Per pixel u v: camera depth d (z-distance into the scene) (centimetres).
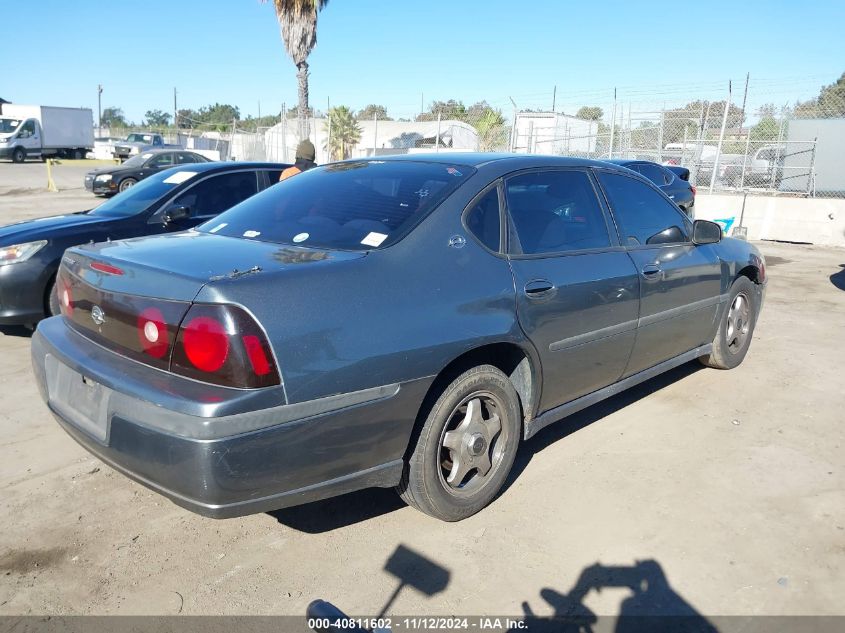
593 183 412
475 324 310
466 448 323
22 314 564
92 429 280
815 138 1759
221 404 242
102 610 268
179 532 321
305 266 276
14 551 303
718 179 1986
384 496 357
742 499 354
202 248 309
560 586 287
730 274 508
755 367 563
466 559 304
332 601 276
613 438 426
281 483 259
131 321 271
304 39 2012
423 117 2991
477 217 337
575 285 362
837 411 472
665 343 449
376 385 276
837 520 336
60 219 620
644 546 314
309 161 746
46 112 3859
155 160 2170
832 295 865
